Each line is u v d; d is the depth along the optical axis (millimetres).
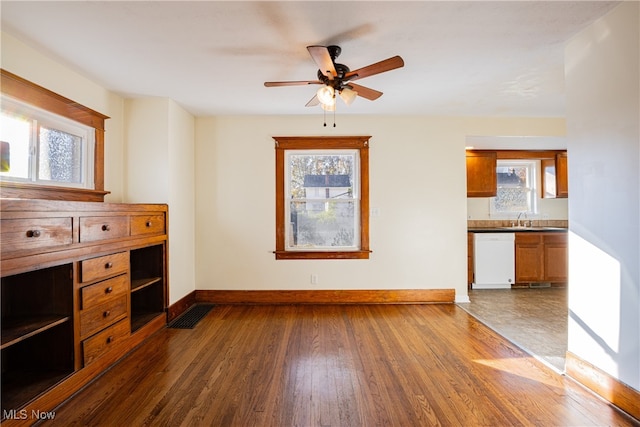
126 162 3373
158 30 2104
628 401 1828
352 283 4074
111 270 2441
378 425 1765
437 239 4105
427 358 2551
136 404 1950
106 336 2373
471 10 1901
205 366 2422
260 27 2074
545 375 2289
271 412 1874
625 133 1832
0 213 1579
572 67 2223
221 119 4086
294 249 4148
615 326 1909
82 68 2660
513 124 4129
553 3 1834
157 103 3385
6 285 2066
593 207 2053
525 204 5652
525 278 4875
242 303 4070
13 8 1851
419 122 4094
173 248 3479
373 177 4082
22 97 2225
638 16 1746
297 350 2695
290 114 3996
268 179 4094
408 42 2271
